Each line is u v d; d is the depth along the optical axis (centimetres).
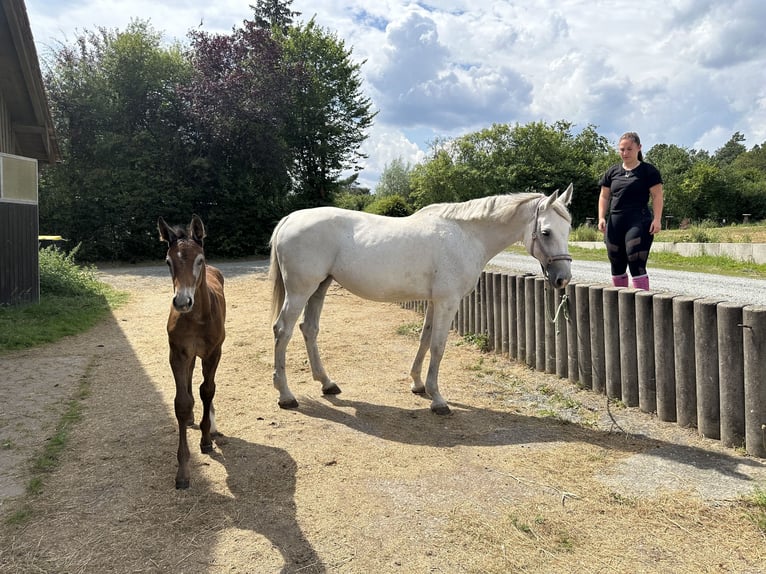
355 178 2855
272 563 228
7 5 769
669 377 395
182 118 2073
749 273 1080
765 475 306
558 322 519
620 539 246
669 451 345
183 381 305
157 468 320
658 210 459
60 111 1967
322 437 372
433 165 3853
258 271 1589
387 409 436
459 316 736
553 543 244
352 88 2730
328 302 1034
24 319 749
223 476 311
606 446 357
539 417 417
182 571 223
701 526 255
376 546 241
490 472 317
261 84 2138
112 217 1916
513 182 3728
